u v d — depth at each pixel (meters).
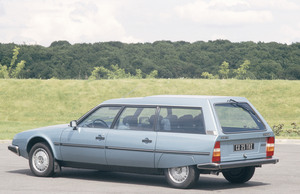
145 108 9.34
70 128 10.04
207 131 8.55
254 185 9.42
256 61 95.50
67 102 39.78
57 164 10.20
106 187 9.05
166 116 9.07
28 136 10.49
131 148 9.19
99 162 9.61
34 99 40.03
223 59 101.06
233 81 44.03
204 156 8.47
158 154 8.91
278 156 14.77
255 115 9.29
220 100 8.94
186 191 8.61
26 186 9.12
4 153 15.30
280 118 35.94
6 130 25.33
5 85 42.53
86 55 99.25
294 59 95.00
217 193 8.45
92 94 41.34
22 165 12.38
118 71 84.62
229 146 8.66
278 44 101.50
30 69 93.00
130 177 10.42
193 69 100.50
